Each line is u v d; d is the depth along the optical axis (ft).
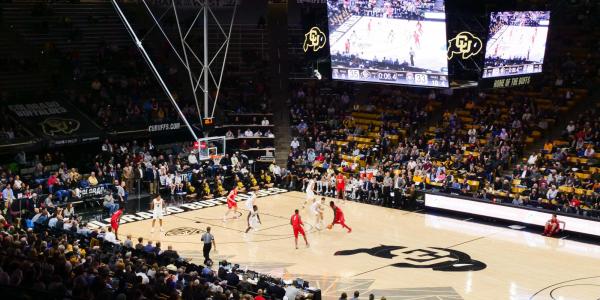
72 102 131.85
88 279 54.75
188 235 98.63
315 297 66.13
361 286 78.48
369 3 105.91
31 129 122.62
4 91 129.80
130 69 143.54
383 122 135.74
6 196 102.47
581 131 116.78
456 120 130.00
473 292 76.89
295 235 92.38
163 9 154.51
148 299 51.13
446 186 112.37
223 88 148.66
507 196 107.14
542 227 101.09
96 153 131.13
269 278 69.26
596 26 141.18
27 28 140.15
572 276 82.28
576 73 131.75
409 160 122.42
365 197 118.42
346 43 110.32
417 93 142.20
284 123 142.10
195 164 126.11
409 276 82.07
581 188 106.11
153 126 132.57
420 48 101.40
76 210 111.65
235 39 155.84
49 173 115.34
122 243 82.07
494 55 96.27
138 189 121.60
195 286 56.39
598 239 95.96
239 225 103.86
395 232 100.27
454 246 93.81
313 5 153.89
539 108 126.62
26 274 50.70
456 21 98.07
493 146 120.47
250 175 126.93
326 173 124.06
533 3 138.21
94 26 147.64
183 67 149.79
